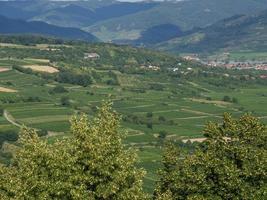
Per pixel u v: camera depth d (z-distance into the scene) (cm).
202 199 6303
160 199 6156
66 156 5678
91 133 5881
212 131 7100
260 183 6556
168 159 7000
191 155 7025
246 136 7019
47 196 5494
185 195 6662
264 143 7056
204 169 6594
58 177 5597
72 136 6028
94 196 5662
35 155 5706
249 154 6688
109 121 6191
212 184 6525
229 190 6425
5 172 6022
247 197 6325
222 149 6850
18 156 6066
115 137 6094
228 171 6388
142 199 5834
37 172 5653
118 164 5809
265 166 6506
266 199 6328
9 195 5653
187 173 6538
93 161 5662
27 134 6128
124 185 5812
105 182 5725
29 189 5525
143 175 5962
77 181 5597
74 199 5419
